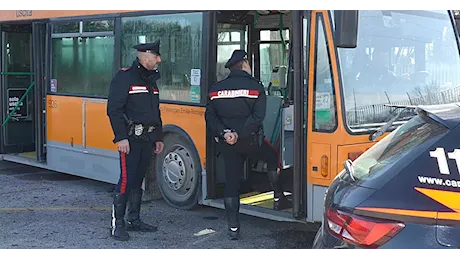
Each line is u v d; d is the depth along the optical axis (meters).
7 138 9.45
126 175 5.77
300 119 5.49
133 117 5.69
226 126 5.59
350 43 4.88
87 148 7.79
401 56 5.82
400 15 5.86
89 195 7.76
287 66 6.90
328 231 3.21
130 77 5.63
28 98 9.64
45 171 9.45
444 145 2.98
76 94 7.91
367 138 5.40
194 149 6.53
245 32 7.14
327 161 5.33
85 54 7.78
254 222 6.54
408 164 3.00
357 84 5.41
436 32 6.21
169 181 6.91
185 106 6.57
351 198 3.08
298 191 5.55
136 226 6.12
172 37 6.71
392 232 2.87
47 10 8.28
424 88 5.98
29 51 9.59
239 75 5.61
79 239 5.86
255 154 5.92
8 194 7.79
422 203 2.86
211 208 7.07
